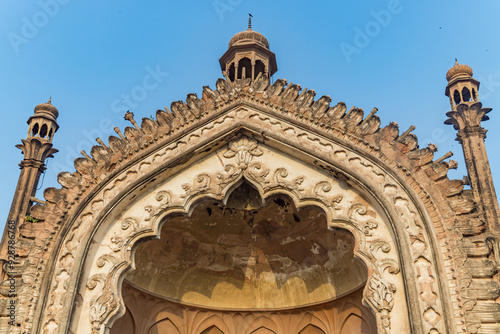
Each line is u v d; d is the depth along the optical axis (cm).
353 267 1487
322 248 1552
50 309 1178
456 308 1046
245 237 1616
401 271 1109
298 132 1326
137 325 1502
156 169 1310
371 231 1188
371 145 1267
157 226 1273
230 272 1659
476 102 1295
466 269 1080
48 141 1467
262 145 1353
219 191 1295
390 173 1228
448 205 1166
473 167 1220
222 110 1384
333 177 1280
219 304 1636
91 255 1248
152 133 1369
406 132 1280
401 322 1066
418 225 1157
